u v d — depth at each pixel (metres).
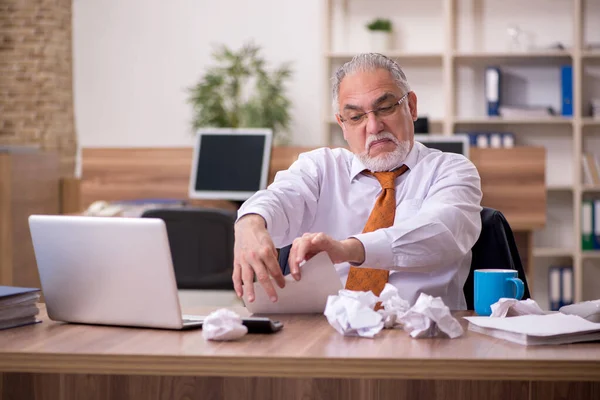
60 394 1.55
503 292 1.85
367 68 2.32
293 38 6.76
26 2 6.07
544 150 4.97
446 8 6.31
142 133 6.91
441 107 6.56
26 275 4.49
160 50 6.86
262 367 1.42
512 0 6.48
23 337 1.63
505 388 1.45
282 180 2.45
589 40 6.45
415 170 2.37
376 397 1.48
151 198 5.09
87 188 5.12
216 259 4.16
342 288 1.83
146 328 1.72
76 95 6.93
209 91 6.37
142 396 1.53
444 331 1.58
